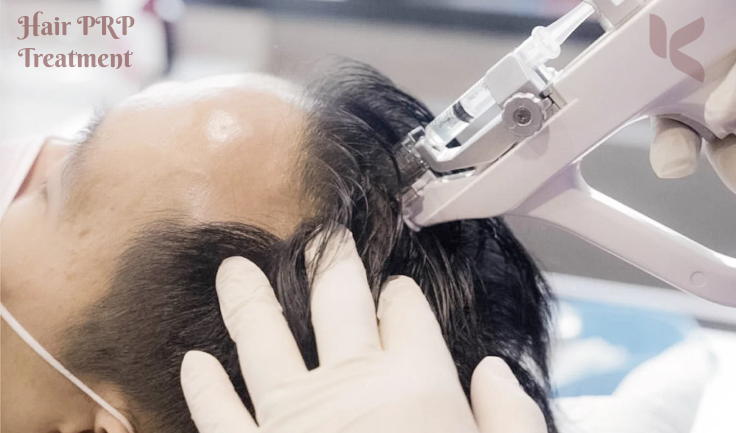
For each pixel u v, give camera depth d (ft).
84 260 1.84
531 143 1.62
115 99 2.05
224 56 3.29
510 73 1.57
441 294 1.90
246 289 1.71
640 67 1.52
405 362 1.62
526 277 2.20
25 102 2.80
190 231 1.81
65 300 1.84
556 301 2.52
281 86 2.01
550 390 2.29
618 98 1.55
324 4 3.29
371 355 1.61
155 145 1.87
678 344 2.53
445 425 1.54
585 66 1.55
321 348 1.64
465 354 1.89
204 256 1.80
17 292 1.85
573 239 2.60
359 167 1.85
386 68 3.30
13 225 1.92
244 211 1.81
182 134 1.87
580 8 1.60
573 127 1.59
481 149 1.68
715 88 1.55
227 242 1.79
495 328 2.08
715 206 2.69
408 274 1.86
